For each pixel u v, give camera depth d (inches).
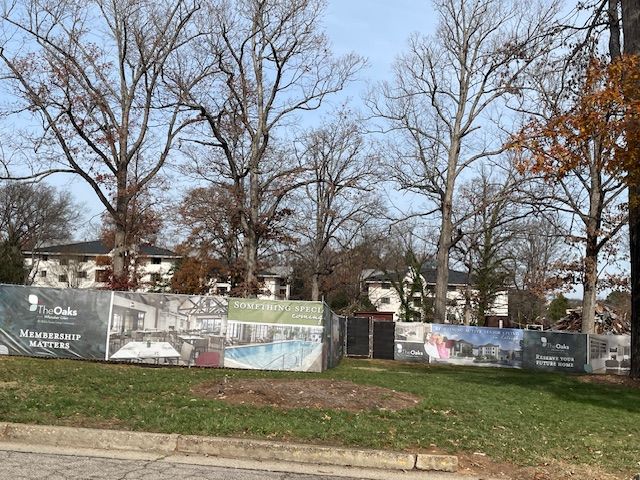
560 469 296.2
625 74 564.1
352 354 1237.1
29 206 2583.7
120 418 339.6
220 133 1323.8
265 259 2010.3
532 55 1338.6
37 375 530.0
